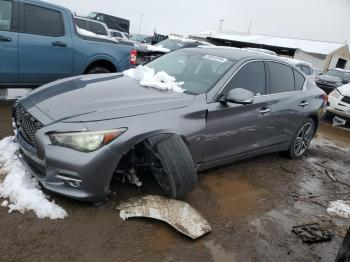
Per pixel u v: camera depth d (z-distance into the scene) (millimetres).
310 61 35438
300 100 5492
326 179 5434
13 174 3588
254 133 4699
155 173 3629
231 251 3234
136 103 3629
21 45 6066
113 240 3061
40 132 3221
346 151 7398
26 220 3098
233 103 4223
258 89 4758
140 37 30125
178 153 3438
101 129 3195
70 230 3078
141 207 3453
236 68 4469
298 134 5754
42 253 2787
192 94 4074
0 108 6293
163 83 4219
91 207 3396
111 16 29734
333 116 10203
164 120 3584
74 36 6824
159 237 3207
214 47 5305
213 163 4285
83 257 2822
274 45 38719
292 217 4043
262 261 3182
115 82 4223
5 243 2822
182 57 4996
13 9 5961
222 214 3801
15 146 4203
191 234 3270
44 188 3502
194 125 3840
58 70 6672
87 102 3535
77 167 3111
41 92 3949
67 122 3223
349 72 16562
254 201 4242
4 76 6012
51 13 6453
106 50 7301
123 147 3262
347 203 4660
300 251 3426
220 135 4176
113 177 3834
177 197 3580
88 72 7234
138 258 2920
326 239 3680
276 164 5598
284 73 5336
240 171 5027
